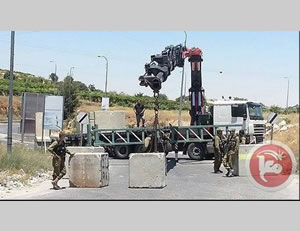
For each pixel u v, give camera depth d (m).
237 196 11.47
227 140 16.30
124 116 26.52
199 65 23.30
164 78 17.33
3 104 64.69
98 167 13.95
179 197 11.71
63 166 13.97
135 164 13.65
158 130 21.22
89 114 26.45
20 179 15.49
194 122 23.39
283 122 17.16
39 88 66.69
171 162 21.42
